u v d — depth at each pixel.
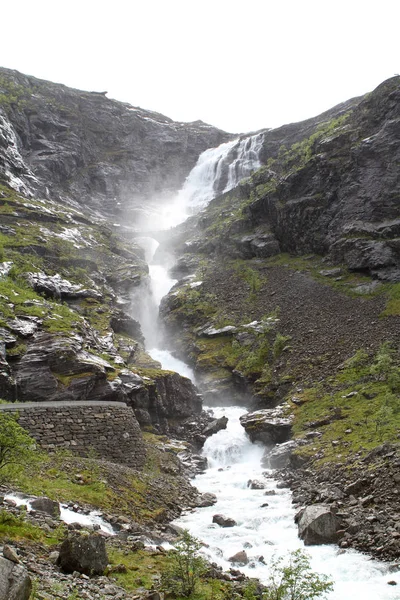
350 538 20.52
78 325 47.88
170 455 37.12
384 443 28.86
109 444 30.52
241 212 91.25
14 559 12.32
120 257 85.44
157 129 152.88
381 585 16.69
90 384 38.88
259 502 27.89
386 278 60.31
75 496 21.62
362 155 72.88
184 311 70.81
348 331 53.06
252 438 42.94
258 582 15.82
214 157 140.62
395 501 22.75
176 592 13.60
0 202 84.19
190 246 93.56
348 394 41.97
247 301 68.00
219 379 56.06
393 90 76.12
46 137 124.44
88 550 13.77
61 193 114.75
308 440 36.84
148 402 43.69
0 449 17.66
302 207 76.50
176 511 25.88
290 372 50.53
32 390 37.06
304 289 65.25
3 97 117.12
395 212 66.88
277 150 120.69
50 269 66.56
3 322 41.62
